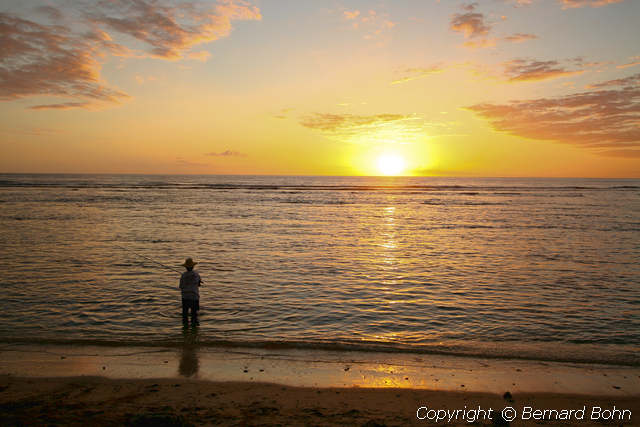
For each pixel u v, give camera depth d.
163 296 11.23
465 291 12.14
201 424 5.07
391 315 9.85
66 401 5.69
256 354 7.56
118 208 42.25
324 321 9.39
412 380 6.61
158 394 5.98
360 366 7.11
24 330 8.61
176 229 26.55
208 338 8.28
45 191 74.69
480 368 7.09
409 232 26.50
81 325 8.95
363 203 56.00
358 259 17.14
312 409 5.59
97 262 15.88
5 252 18.00
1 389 6.05
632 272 14.91
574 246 21.02
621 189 119.69
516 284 13.05
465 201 62.41
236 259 16.81
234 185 123.25
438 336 8.57
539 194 87.19
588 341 8.37
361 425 5.15
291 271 14.66
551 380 6.66
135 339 8.18
